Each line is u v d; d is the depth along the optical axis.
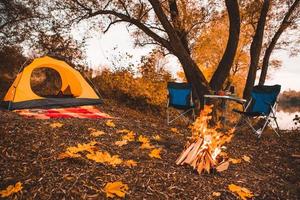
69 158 3.95
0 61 13.00
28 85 7.99
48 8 12.34
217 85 11.37
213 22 14.06
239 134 7.69
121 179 3.58
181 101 8.49
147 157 4.49
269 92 7.80
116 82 12.62
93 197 3.14
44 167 3.64
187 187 3.65
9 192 3.05
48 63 8.78
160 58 13.58
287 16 14.88
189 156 4.24
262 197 3.74
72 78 9.34
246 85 13.34
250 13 13.86
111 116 7.99
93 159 3.91
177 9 12.90
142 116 10.12
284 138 7.10
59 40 12.77
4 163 3.67
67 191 3.19
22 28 12.77
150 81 12.84
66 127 5.61
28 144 4.34
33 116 6.70
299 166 4.98
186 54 10.66
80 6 12.34
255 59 13.20
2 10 12.48
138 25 12.05
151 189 3.47
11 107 7.38
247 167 4.75
